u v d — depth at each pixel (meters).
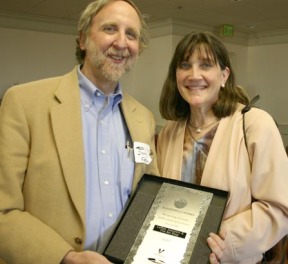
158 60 6.73
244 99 1.59
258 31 7.34
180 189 1.36
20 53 6.38
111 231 1.32
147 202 1.35
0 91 6.27
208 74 1.50
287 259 1.77
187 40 1.54
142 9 5.51
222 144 1.45
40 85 1.33
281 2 5.03
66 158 1.22
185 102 1.69
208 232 1.22
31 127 1.24
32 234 1.15
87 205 1.28
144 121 1.56
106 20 1.35
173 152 1.62
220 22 6.48
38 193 1.21
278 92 7.38
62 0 5.11
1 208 1.17
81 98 1.40
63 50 6.80
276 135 1.37
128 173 1.42
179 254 1.18
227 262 1.31
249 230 1.29
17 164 1.21
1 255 1.18
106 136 1.40
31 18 6.27
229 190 1.36
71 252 1.14
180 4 5.19
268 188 1.33
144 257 1.20
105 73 1.36
